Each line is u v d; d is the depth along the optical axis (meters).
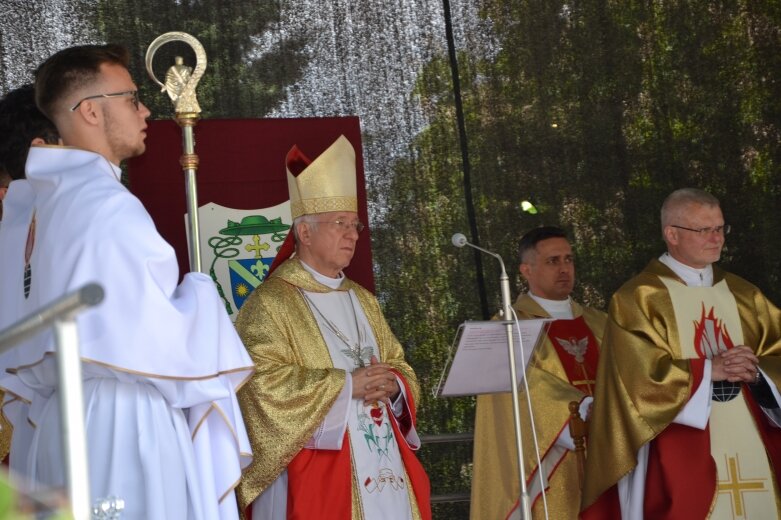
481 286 6.89
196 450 2.98
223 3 6.52
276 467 3.91
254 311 4.16
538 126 7.06
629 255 7.08
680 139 7.16
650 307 4.79
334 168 4.34
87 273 2.75
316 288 4.31
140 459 2.79
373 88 6.82
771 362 4.62
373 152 6.82
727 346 4.78
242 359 3.02
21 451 3.11
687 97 7.18
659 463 4.59
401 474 4.18
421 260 6.85
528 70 7.07
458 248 6.88
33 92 3.59
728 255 7.12
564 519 5.29
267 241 4.98
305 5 6.70
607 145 7.11
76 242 2.77
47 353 2.68
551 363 5.62
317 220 4.31
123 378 2.81
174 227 4.88
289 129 5.10
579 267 7.04
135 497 2.78
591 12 7.17
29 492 0.98
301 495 3.93
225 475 3.02
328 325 4.26
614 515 4.83
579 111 7.11
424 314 6.83
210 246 4.91
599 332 5.84
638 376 4.61
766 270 7.12
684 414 4.54
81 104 3.02
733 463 4.59
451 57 6.97
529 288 6.54
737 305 4.86
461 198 6.92
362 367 4.20
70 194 2.86
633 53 7.18
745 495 4.56
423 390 6.79
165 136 4.90
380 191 6.84
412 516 4.16
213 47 6.50
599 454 4.68
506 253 6.95
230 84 6.52
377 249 6.81
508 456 5.45
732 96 7.22
